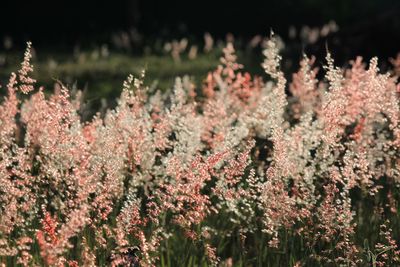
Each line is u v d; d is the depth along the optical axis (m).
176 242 5.71
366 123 5.99
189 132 5.59
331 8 40.59
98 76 19.05
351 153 5.19
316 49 14.83
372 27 15.42
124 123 5.60
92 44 32.91
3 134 5.38
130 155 5.63
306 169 5.34
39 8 39.44
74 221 4.14
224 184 4.99
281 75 5.71
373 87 5.68
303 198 5.25
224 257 5.73
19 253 5.05
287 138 5.47
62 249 4.11
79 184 4.77
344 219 4.96
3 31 38.16
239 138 5.90
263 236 5.56
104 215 4.82
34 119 5.46
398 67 8.65
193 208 4.92
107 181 4.88
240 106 7.04
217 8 41.47
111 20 40.62
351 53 15.16
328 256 5.33
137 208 4.64
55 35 38.06
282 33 39.19
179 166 4.95
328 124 5.37
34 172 5.73
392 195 5.95
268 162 6.55
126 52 28.75
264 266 5.55
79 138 5.11
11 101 5.40
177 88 6.33
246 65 21.20
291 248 5.28
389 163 5.85
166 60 24.20
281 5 41.16
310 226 5.46
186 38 35.28
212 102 6.44
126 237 5.11
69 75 18.45
